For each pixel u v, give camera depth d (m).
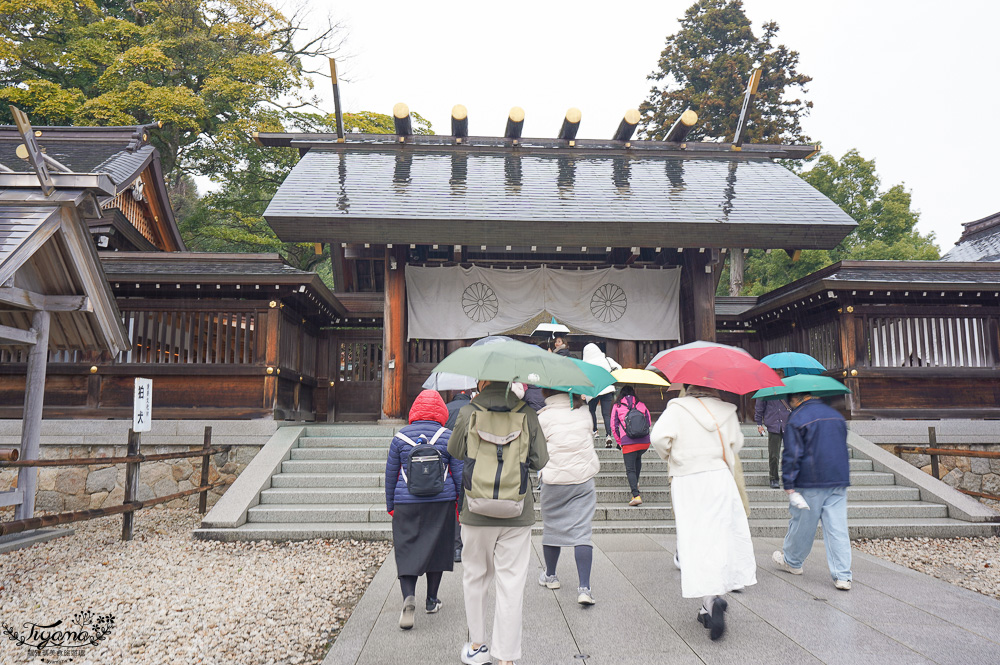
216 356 9.95
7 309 6.45
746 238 10.26
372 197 10.51
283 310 10.37
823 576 4.91
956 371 10.20
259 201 23.34
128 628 3.92
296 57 26.88
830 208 10.84
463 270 11.59
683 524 3.68
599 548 6.01
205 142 23.34
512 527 3.12
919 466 9.70
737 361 3.85
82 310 6.44
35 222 5.59
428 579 4.11
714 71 27.59
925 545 6.45
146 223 15.73
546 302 11.58
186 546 6.25
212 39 23.30
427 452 3.82
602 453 8.60
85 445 9.17
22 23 21.53
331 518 7.04
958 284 9.89
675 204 10.77
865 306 10.29
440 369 3.18
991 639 3.51
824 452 4.58
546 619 3.89
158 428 9.21
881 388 10.14
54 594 4.68
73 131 13.99
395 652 3.39
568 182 11.70
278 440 8.88
